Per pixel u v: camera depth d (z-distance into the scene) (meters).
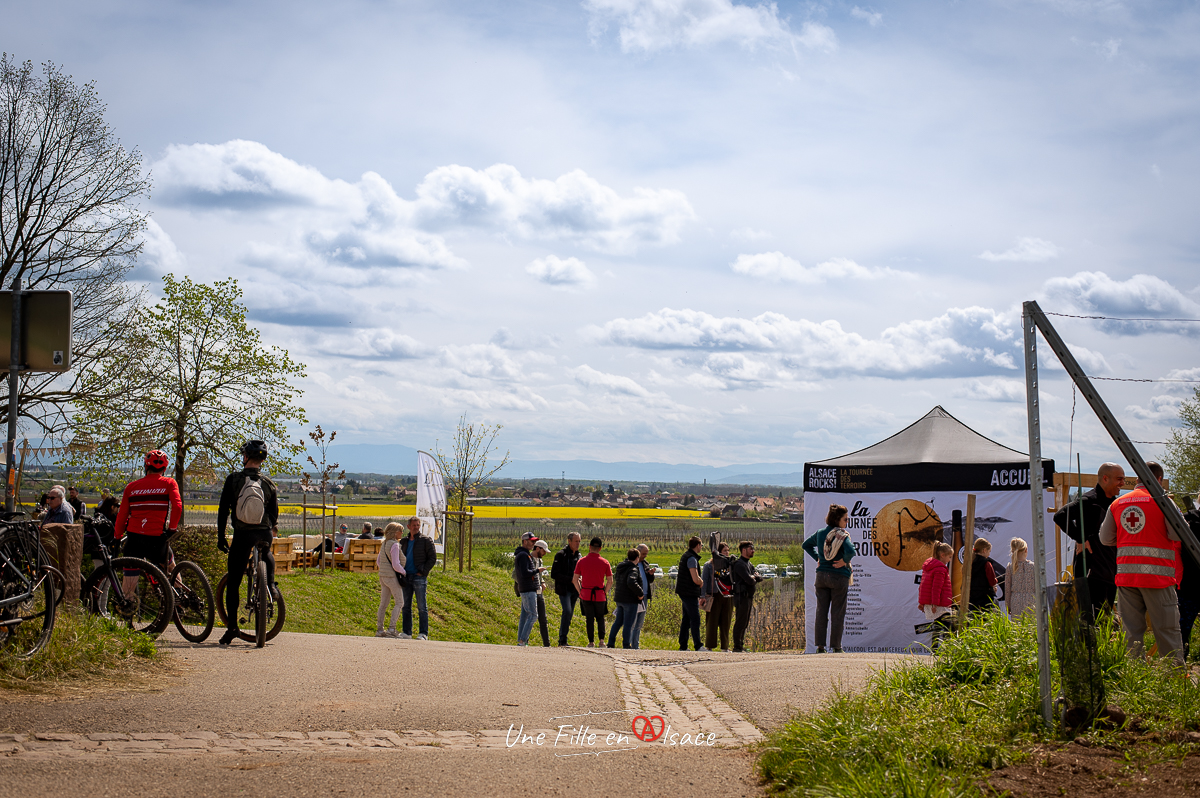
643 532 82.12
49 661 6.59
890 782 4.27
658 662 11.02
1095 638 5.35
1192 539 5.39
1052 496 14.36
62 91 24.80
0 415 22.11
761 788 4.72
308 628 18.30
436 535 26.28
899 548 14.84
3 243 24.25
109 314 24.86
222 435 26.05
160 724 5.58
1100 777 4.36
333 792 4.41
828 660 9.72
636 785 4.74
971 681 6.34
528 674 8.57
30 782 4.30
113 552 9.59
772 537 78.19
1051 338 5.44
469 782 4.68
